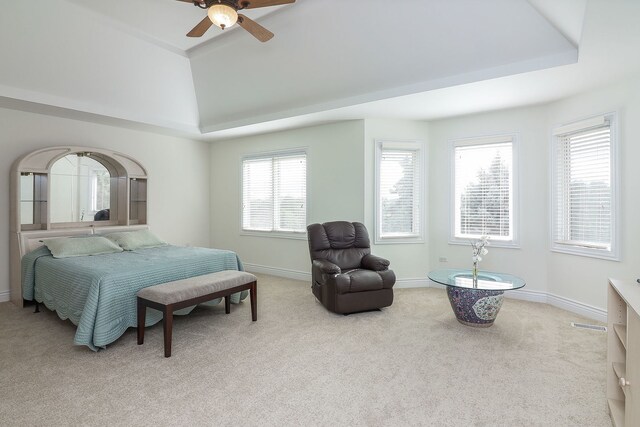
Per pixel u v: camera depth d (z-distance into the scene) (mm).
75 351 2662
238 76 4242
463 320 3248
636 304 1575
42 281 3467
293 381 2227
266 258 5672
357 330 3137
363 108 4125
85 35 3434
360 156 4660
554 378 2264
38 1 3016
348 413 1887
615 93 3242
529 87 3385
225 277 3182
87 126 4656
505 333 3055
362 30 3209
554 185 3889
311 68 3781
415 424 1796
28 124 4133
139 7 3137
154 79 4277
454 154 4621
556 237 3889
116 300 2764
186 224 5980
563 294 3795
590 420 1829
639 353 1537
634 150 3076
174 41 3811
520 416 1862
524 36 2816
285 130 5324
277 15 3244
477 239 4438
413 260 4789
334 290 3502
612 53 2631
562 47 2797
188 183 6004
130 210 5098
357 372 2348
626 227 3145
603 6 2010
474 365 2449
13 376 2270
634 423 1557
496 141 4285
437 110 4219
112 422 1799
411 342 2859
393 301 4039
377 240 4676
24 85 3605
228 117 5047
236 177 6016
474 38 2957
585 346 2771
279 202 5531
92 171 4688
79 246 3750
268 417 1849
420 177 4773
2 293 3996
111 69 3887
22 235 3863
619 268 3201
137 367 2410
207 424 1788
